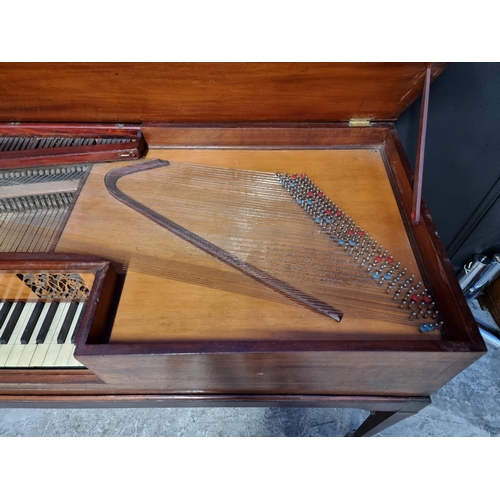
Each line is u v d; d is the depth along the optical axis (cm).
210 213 132
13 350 119
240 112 148
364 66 125
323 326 104
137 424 202
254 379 110
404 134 213
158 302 108
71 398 122
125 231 127
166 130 152
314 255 120
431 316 105
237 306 108
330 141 156
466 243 224
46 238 125
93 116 150
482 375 215
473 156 192
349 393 120
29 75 130
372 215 132
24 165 144
